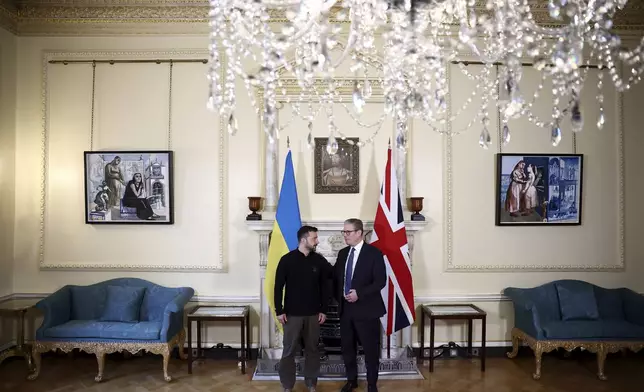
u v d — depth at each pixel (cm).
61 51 538
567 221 536
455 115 511
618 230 541
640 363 506
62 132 536
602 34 321
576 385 448
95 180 530
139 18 538
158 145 536
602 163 543
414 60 341
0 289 510
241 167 534
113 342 456
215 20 336
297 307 425
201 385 449
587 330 464
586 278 540
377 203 531
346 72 531
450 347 529
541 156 536
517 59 332
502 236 538
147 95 538
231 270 531
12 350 494
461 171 539
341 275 434
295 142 532
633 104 545
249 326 520
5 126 517
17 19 533
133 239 532
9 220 524
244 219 532
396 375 467
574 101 316
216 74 334
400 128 401
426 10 329
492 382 455
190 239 532
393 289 483
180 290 506
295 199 492
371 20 337
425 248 535
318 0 316
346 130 533
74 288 507
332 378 466
